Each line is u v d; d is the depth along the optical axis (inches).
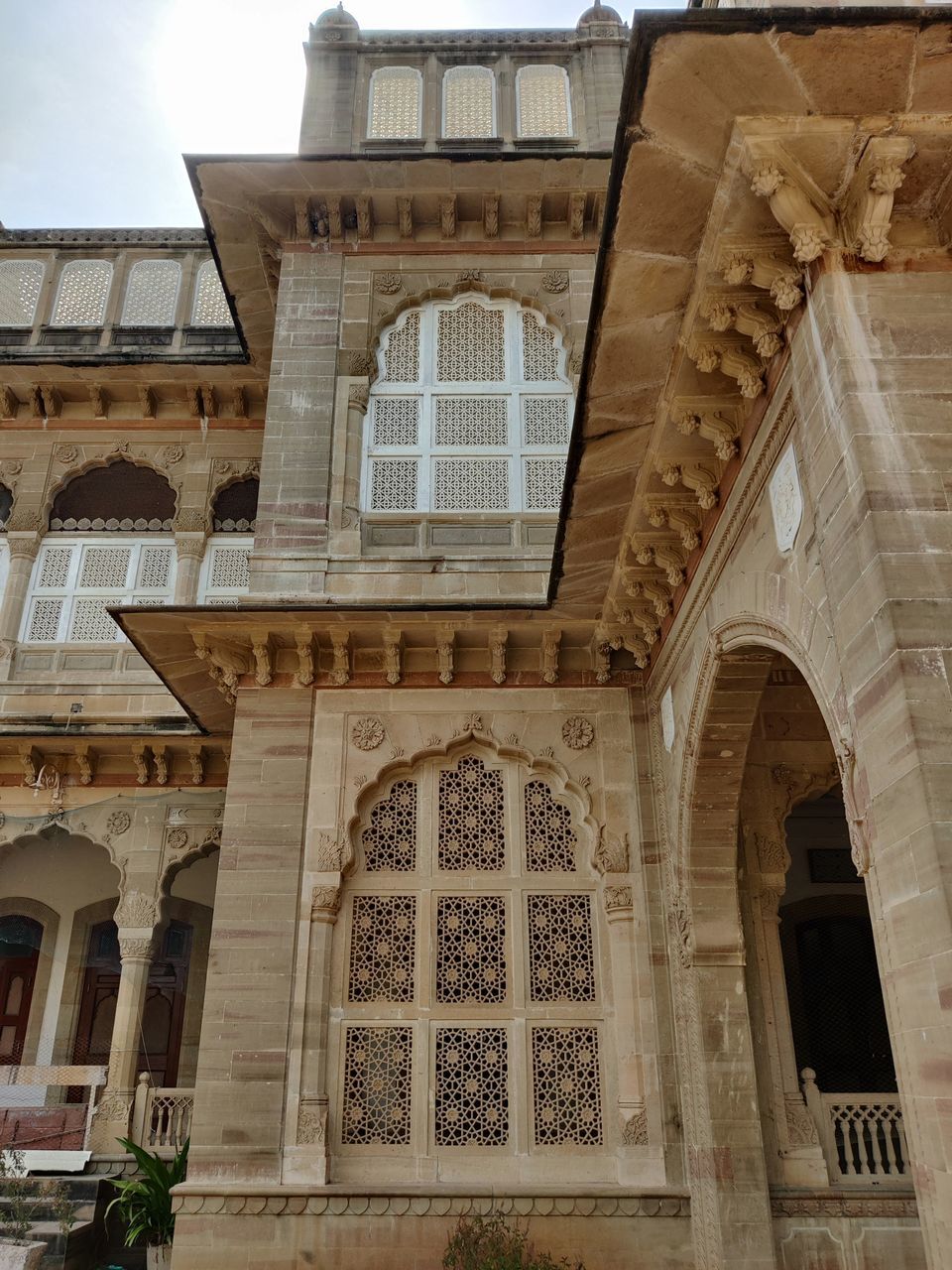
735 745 251.6
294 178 344.8
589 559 265.7
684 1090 264.8
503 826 299.0
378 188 350.3
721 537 217.5
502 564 315.3
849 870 415.2
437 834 296.7
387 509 329.7
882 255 149.9
